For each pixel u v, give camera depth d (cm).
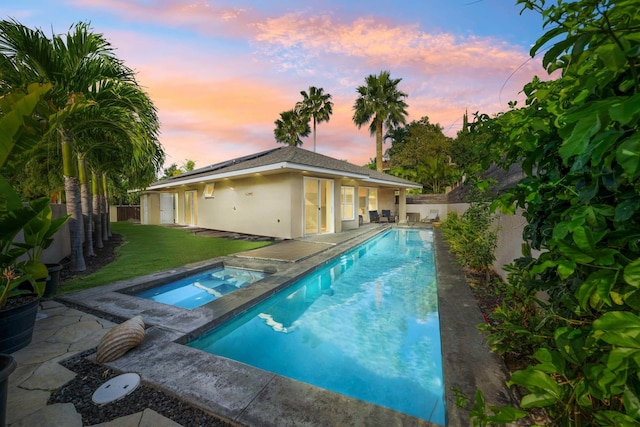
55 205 641
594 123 64
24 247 306
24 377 240
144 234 1246
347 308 483
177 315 365
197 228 1550
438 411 242
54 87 481
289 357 335
